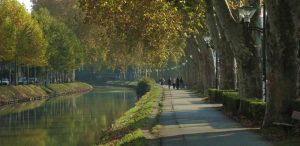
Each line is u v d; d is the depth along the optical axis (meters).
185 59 94.50
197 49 65.44
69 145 28.30
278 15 18.17
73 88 116.69
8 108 60.00
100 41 70.69
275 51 18.55
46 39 88.44
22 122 42.53
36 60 80.69
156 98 50.31
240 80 26.19
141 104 45.53
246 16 23.70
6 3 74.25
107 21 40.78
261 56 27.91
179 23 46.47
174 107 36.88
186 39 68.38
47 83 105.38
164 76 154.62
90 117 46.12
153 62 68.69
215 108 34.47
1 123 41.81
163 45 54.41
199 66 67.06
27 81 92.81
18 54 77.81
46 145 28.73
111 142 20.66
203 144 16.41
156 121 25.31
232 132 19.45
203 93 60.38
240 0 38.06
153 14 40.53
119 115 47.41
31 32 79.25
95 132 34.03
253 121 22.06
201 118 26.59
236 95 29.06
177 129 21.50
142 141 17.70
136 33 46.62
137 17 41.19
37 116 48.31
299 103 17.66
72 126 38.56
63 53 103.50
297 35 18.42
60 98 84.75
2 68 88.44
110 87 148.38
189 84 86.56
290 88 18.55
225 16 23.94
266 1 18.44
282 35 18.30
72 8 94.31
